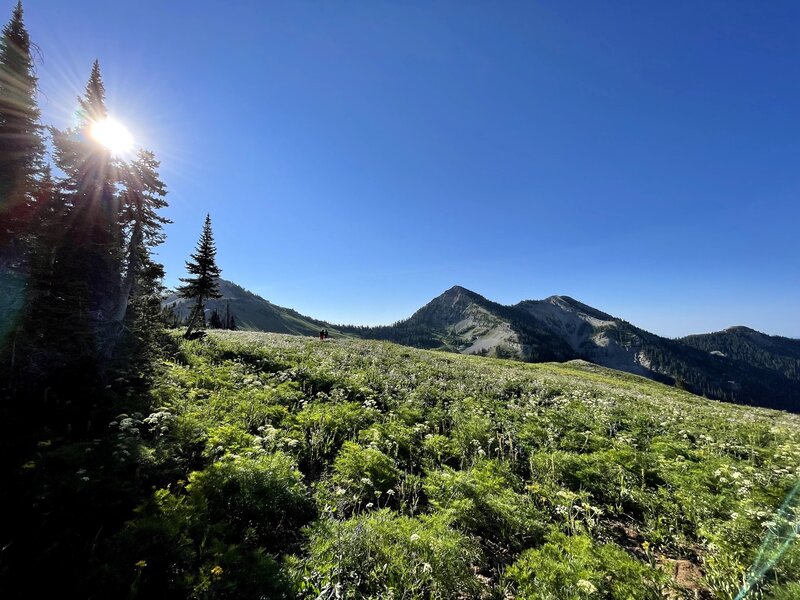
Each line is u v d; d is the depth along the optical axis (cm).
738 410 2891
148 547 479
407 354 3525
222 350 2127
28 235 1330
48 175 1473
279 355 2203
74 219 1383
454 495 746
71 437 830
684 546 701
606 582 528
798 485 845
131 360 1357
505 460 1030
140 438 832
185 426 906
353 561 530
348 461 855
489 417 1427
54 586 426
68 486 595
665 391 4116
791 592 504
